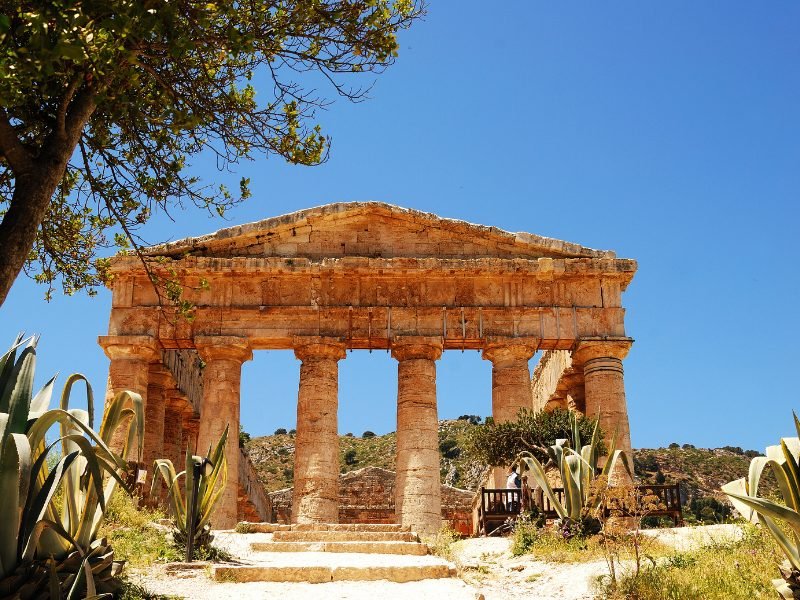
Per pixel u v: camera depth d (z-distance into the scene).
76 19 10.73
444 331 32.56
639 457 81.31
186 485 16.47
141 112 14.27
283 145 14.80
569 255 33.78
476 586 16.44
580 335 32.75
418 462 31.03
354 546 19.08
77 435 9.63
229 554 17.62
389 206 33.75
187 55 13.98
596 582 15.33
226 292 32.88
